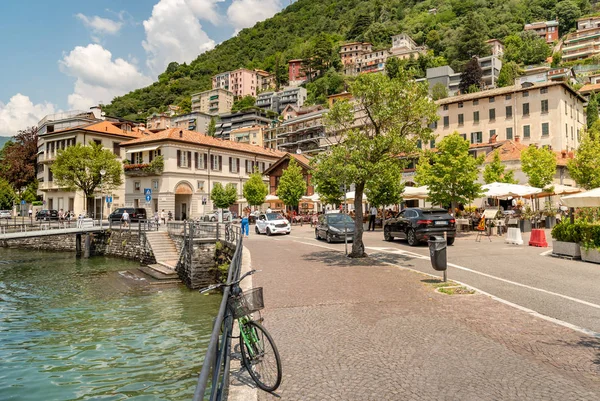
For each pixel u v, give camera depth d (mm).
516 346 5562
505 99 59250
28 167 70375
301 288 9789
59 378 9906
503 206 34281
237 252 9148
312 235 27906
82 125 61094
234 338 5574
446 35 143375
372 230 29406
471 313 7227
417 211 18828
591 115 76125
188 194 52719
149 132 69938
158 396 8773
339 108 14508
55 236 41062
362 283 10156
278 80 173375
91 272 26844
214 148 55750
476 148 47469
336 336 6168
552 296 8484
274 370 4910
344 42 170375
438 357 5215
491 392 4211
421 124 14781
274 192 55062
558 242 14383
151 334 13297
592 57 114188
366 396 4195
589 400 4000
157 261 28375
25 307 17578
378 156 14250
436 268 9961
